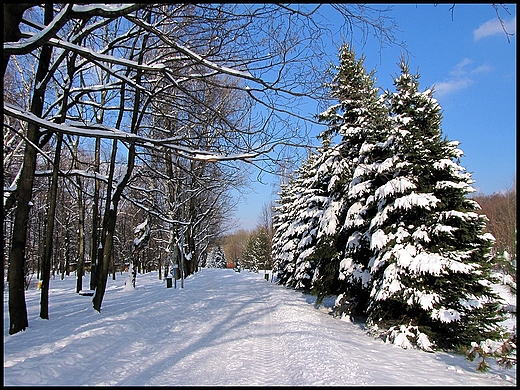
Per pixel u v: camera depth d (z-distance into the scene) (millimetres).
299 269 19188
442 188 9266
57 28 5055
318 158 14000
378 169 9906
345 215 12672
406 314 9062
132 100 12836
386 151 11039
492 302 9055
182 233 22953
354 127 12414
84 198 22703
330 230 12617
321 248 13102
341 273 11883
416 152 9492
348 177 12359
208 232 42688
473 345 6648
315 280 13680
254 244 66312
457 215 8773
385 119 11016
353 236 11625
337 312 12195
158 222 27906
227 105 9398
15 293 7785
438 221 8992
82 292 17281
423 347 8070
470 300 8758
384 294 8914
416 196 8984
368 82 12719
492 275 8961
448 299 8672
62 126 5898
